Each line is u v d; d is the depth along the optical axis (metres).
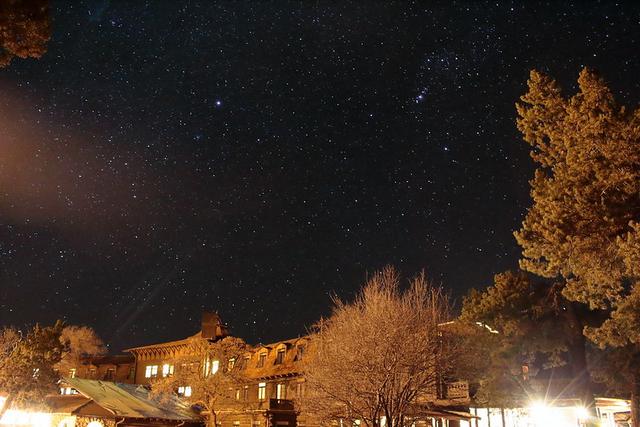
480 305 29.48
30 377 38.12
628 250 15.88
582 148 17.95
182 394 51.25
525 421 30.22
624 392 27.41
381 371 22.00
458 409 31.12
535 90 20.06
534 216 19.80
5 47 10.80
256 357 47.62
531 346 28.95
